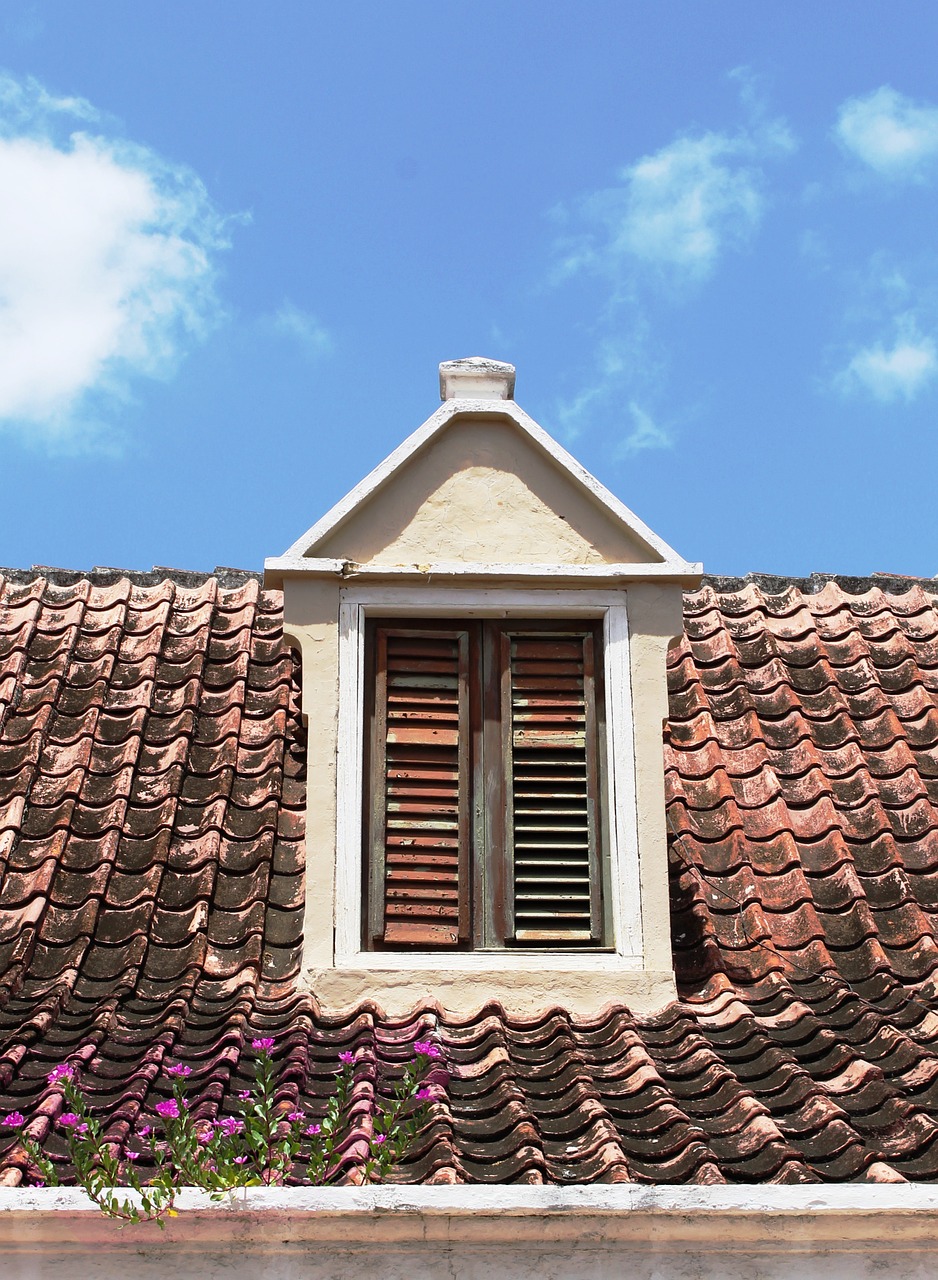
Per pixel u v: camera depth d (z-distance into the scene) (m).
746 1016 6.16
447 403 7.00
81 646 8.15
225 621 8.51
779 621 8.71
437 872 6.50
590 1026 6.17
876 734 7.80
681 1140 5.38
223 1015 6.06
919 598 8.89
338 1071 5.79
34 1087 5.54
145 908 6.55
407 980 6.24
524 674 6.83
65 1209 4.92
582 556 6.91
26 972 6.22
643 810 6.56
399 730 6.70
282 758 7.43
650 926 6.40
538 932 6.45
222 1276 5.02
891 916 6.76
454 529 6.89
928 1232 5.11
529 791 6.67
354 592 6.80
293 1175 5.22
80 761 7.27
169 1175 5.02
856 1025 6.12
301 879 6.81
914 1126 5.49
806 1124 5.53
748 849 7.08
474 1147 5.38
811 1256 5.15
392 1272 5.05
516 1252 5.07
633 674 6.77
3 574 8.73
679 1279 5.10
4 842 6.78
